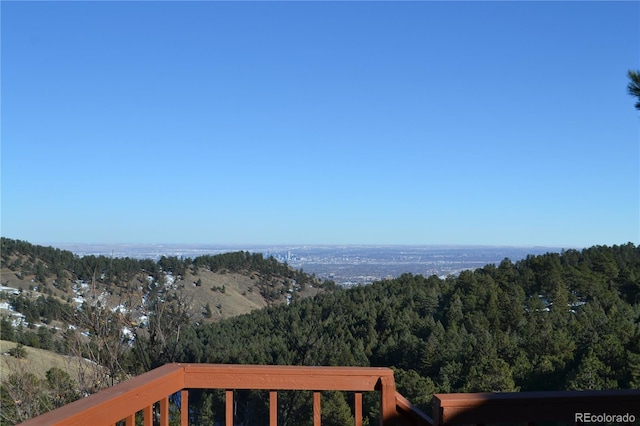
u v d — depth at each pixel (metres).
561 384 24.67
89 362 6.26
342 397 13.37
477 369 24.91
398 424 2.34
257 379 2.35
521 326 34.41
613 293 41.00
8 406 5.57
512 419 2.08
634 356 22.73
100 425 1.83
